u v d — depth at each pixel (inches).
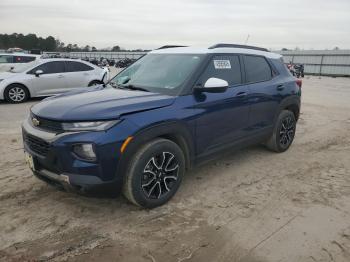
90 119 117.7
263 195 155.6
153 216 133.5
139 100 133.5
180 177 144.7
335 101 502.0
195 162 153.9
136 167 126.2
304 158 210.8
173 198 149.1
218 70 164.7
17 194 148.7
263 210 141.2
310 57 1882.4
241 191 159.0
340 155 219.8
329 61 1790.1
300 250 114.0
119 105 126.6
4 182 160.9
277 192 159.3
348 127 309.0
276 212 139.7
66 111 123.5
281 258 109.7
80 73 449.4
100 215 133.0
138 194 129.1
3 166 182.1
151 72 167.0
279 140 213.0
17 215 131.2
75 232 121.3
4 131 258.1
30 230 121.6
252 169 188.1
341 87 824.3
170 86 150.3
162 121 131.9
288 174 182.5
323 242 118.8
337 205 147.3
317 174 183.9
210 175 177.3
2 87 396.5
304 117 355.3
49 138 119.6
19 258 106.2
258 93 184.2
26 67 434.6
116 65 1680.6
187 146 146.5
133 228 124.8
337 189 164.4
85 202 142.7
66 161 117.3
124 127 121.0
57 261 105.5
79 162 116.6
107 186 120.4
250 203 147.2
